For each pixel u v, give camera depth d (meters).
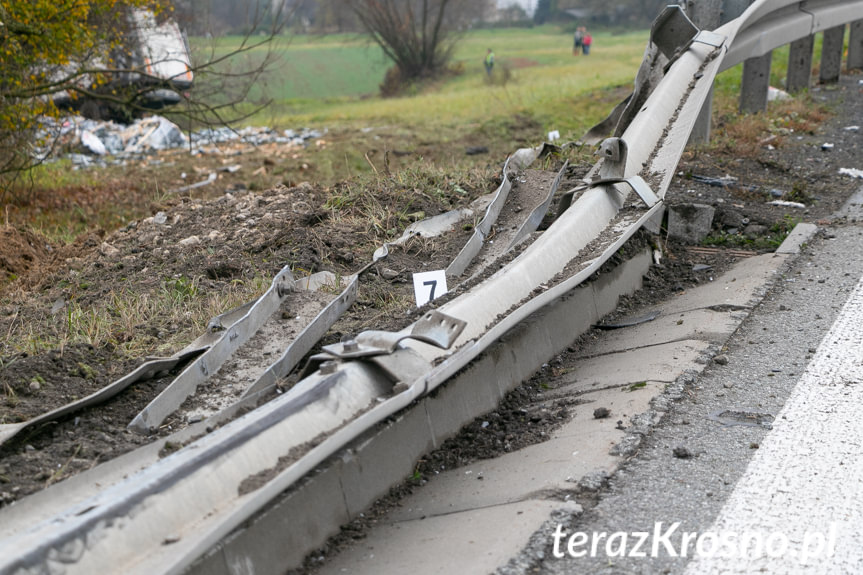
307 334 4.37
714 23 8.20
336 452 3.40
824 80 12.91
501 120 19.31
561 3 87.94
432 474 3.77
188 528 2.66
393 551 3.15
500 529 3.13
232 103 14.13
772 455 3.51
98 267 6.32
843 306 4.97
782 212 6.95
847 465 3.40
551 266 4.77
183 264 5.93
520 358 4.61
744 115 10.23
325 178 14.59
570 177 6.78
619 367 4.57
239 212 7.01
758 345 4.61
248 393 3.89
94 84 13.33
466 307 4.09
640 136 6.21
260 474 2.91
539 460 3.68
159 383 4.23
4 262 7.64
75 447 3.62
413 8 45.28
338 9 50.81
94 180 15.40
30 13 11.44
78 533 2.46
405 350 3.67
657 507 3.20
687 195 7.23
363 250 5.95
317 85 49.91
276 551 3.03
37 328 5.08
